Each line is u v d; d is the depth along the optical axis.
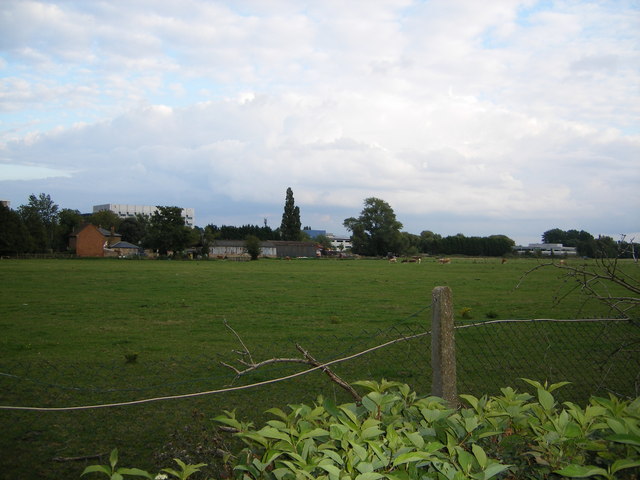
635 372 8.49
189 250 113.19
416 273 53.59
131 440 5.95
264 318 18.77
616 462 2.22
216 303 23.78
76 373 9.77
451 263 91.62
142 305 22.72
